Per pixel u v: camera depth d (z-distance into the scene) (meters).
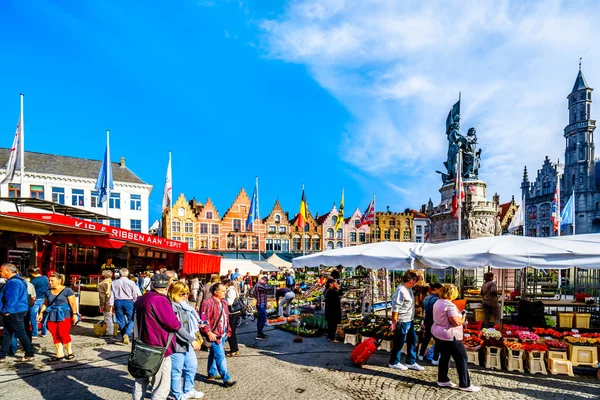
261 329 10.84
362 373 7.43
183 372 5.90
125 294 9.28
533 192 65.31
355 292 17.53
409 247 10.91
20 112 19.55
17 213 11.23
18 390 6.17
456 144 25.12
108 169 23.55
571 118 61.97
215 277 9.25
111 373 7.06
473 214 22.80
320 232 58.88
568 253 8.15
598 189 59.00
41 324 9.90
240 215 54.25
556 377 7.25
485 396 6.25
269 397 6.12
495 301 9.90
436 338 6.70
